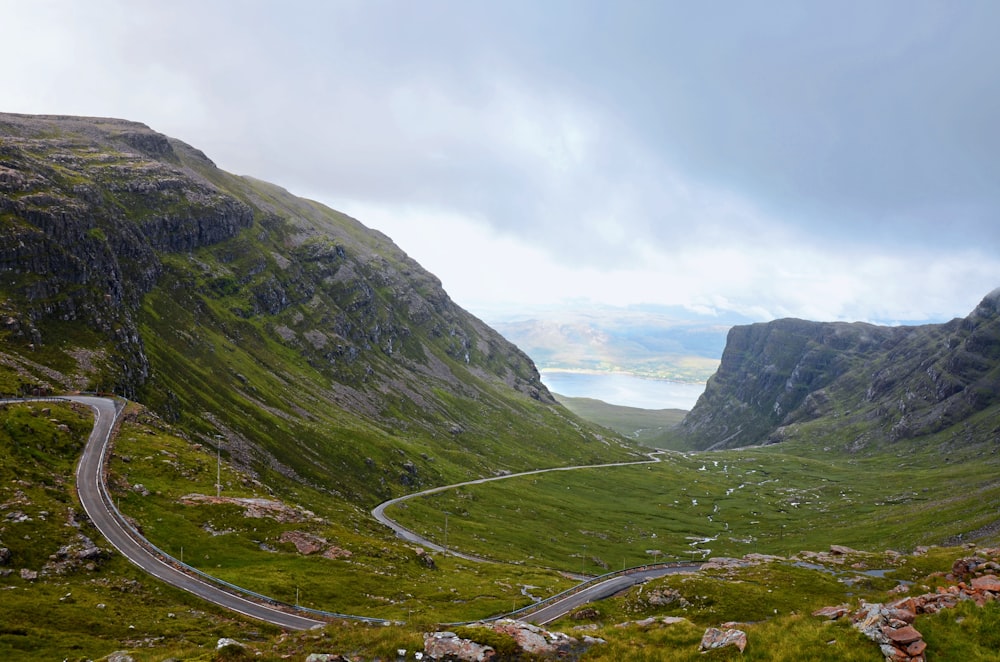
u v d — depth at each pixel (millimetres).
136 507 97000
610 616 90062
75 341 167500
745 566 112000
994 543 150875
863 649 32562
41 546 75562
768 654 34344
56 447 108312
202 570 84688
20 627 56969
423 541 178125
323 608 81375
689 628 41875
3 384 130250
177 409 180125
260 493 123875
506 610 96438
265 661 37906
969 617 33625
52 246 184625
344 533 118125
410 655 37906
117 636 60125
